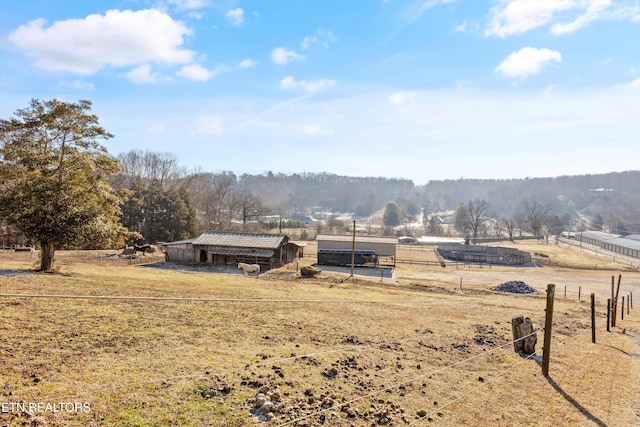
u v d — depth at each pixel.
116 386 7.93
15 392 7.18
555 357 13.84
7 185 24.34
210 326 13.32
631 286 47.16
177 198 71.19
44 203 23.73
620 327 21.67
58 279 20.97
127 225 66.69
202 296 19.92
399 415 8.28
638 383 11.91
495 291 38.50
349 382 9.69
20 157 23.80
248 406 7.79
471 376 11.20
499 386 10.62
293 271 42.50
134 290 19.66
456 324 18.02
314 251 72.56
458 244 90.94
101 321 12.35
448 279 47.38
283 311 17.28
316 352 11.62
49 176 24.72
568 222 170.12
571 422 8.83
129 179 86.94
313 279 37.69
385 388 9.59
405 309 21.03
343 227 138.75
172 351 10.34
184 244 48.31
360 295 27.19
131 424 6.67
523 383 11.01
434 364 11.91
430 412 8.62
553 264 66.88
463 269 57.12
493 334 16.58
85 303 14.62
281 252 49.53
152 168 88.31
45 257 24.72
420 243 103.56
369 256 53.25
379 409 8.41
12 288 16.77
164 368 9.12
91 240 24.67
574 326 20.34
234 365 9.77
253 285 28.02
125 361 9.30
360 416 8.02
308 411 7.89
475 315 21.05
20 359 8.68
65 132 25.17
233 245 47.78
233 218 99.25
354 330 14.98
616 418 9.23
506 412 9.03
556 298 33.78
